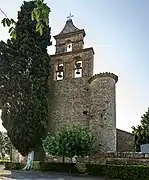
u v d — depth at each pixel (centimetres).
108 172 1870
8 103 2433
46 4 455
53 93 2861
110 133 2402
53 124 2736
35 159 2512
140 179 1681
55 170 2202
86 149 2103
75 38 2994
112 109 2508
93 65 2838
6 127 2417
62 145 2086
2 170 2291
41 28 472
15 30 474
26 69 2564
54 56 2988
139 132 3700
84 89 2714
